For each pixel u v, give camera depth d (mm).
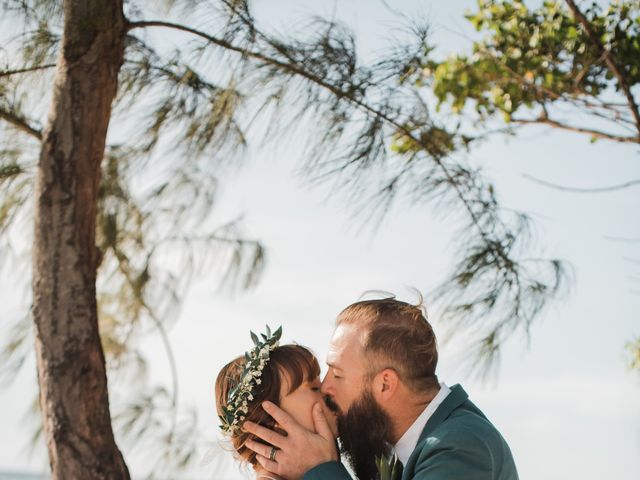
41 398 3422
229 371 2826
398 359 2697
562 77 4535
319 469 2633
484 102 4637
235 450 2805
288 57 4094
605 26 4531
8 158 4195
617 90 4594
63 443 3338
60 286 3443
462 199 4480
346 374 2736
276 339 2799
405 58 4289
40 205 3502
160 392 4109
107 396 3471
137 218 4387
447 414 2691
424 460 2592
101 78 3574
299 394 2754
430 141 4477
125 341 4535
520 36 4660
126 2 3979
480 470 2551
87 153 3529
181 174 4348
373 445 2715
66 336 3410
